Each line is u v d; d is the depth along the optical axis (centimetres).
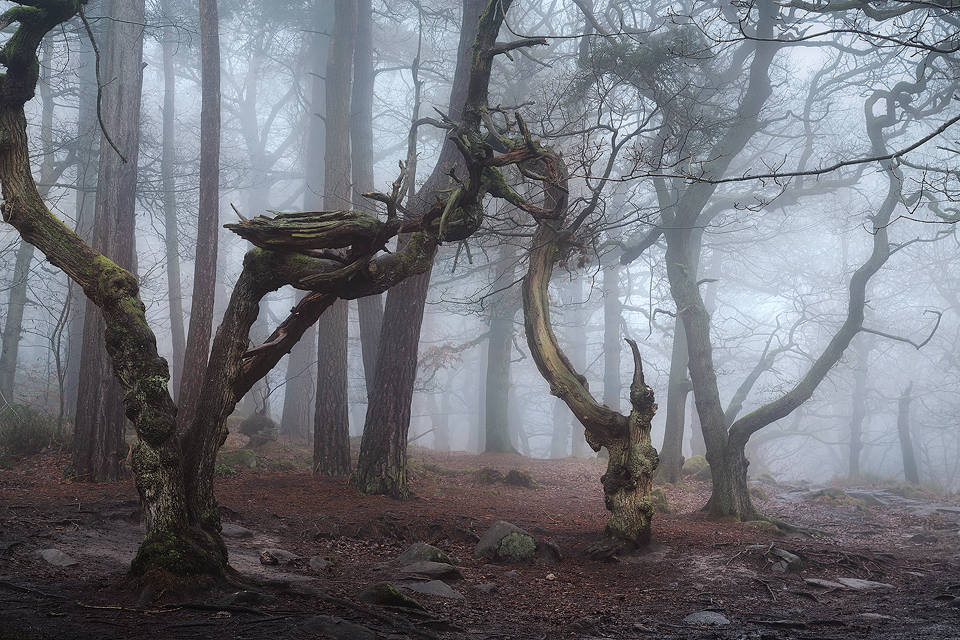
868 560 1033
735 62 1755
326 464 1575
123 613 534
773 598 816
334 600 622
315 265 677
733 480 1387
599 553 973
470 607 697
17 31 609
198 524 634
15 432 1507
